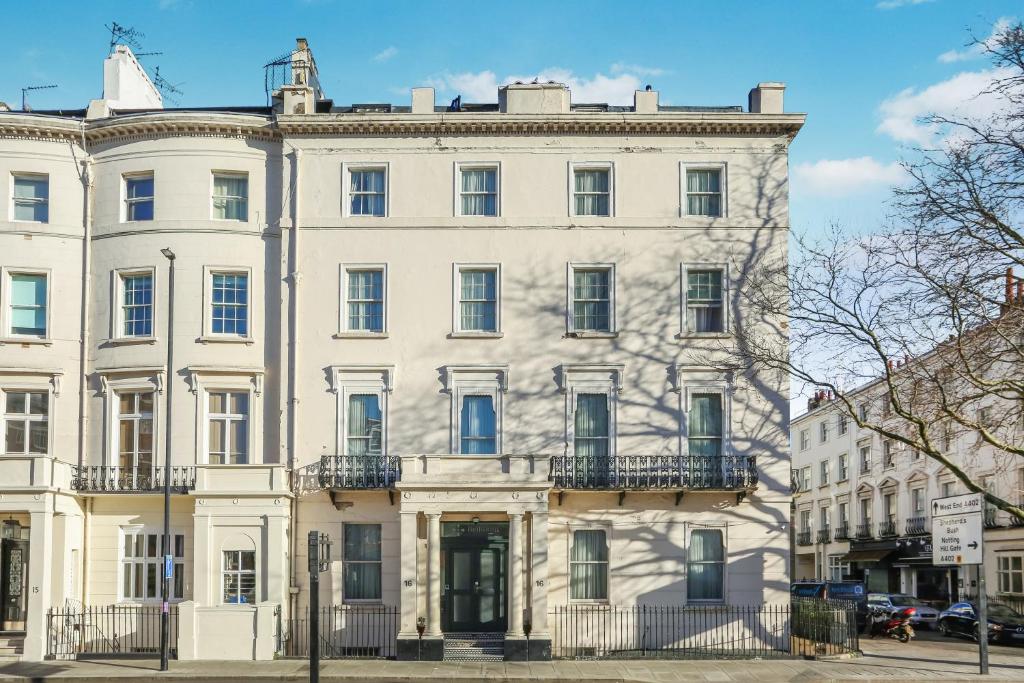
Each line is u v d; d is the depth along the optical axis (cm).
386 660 2541
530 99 2906
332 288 2858
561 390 2803
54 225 2912
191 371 2816
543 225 2858
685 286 2836
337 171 2898
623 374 2806
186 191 2888
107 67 3216
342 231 2873
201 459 2795
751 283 2820
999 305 2311
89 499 2795
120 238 2898
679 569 2734
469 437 2811
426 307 2844
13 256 2892
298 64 2994
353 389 2820
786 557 2742
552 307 2834
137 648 2719
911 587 5294
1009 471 4369
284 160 2898
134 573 2780
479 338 2825
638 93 2923
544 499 2570
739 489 2698
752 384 2809
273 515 2650
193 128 2892
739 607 2716
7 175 2925
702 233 2853
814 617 2697
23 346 2866
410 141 2898
